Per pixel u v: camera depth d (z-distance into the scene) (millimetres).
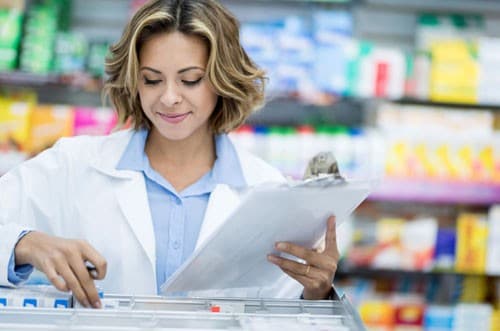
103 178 1789
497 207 4199
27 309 1114
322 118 4441
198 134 1817
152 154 1844
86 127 3932
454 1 4508
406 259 4152
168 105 1563
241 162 1908
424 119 4164
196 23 1554
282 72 3971
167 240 1756
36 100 4305
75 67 3955
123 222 1758
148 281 1729
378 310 4219
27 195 1768
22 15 3982
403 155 4094
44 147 3379
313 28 4191
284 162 3979
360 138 4047
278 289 1775
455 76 4125
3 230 1407
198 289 1554
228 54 1660
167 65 1561
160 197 1792
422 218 4246
